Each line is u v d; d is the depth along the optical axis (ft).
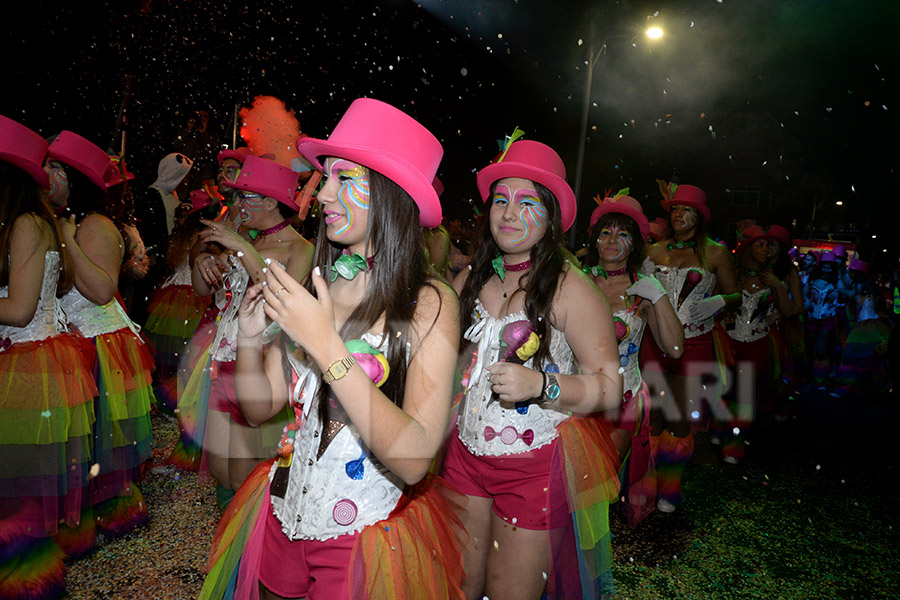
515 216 7.94
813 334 31.17
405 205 5.67
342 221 5.60
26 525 9.04
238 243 8.72
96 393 10.68
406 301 5.54
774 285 20.24
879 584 11.55
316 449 5.78
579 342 7.91
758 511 14.74
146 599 9.50
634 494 13.47
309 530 5.71
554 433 7.97
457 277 9.27
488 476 7.98
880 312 30.25
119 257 11.35
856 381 28.30
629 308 11.73
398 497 5.95
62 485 9.62
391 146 5.50
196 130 23.13
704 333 15.12
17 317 8.76
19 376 9.23
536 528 7.71
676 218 15.96
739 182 73.46
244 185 11.31
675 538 13.05
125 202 13.94
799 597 10.98
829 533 13.70
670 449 14.21
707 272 15.55
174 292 18.69
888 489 16.53
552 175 7.79
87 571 10.24
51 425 9.41
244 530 6.45
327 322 4.99
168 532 11.67
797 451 19.71
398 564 5.58
